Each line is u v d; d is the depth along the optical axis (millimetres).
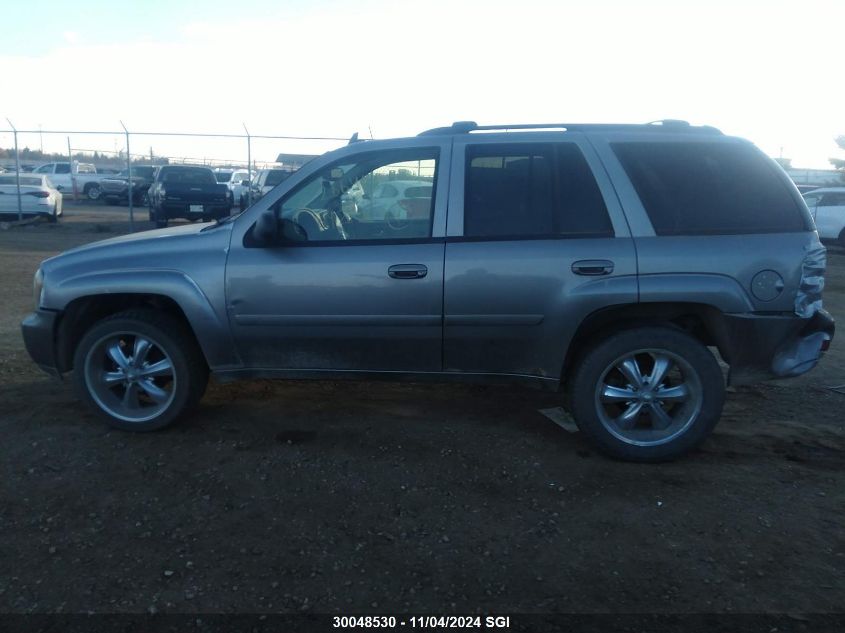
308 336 4652
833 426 5211
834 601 3141
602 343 4406
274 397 5648
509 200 4512
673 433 4453
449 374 4652
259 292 4609
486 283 4414
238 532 3672
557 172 4492
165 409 4828
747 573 3352
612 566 3406
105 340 4805
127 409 4883
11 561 3400
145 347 4824
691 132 4562
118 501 3969
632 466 4461
